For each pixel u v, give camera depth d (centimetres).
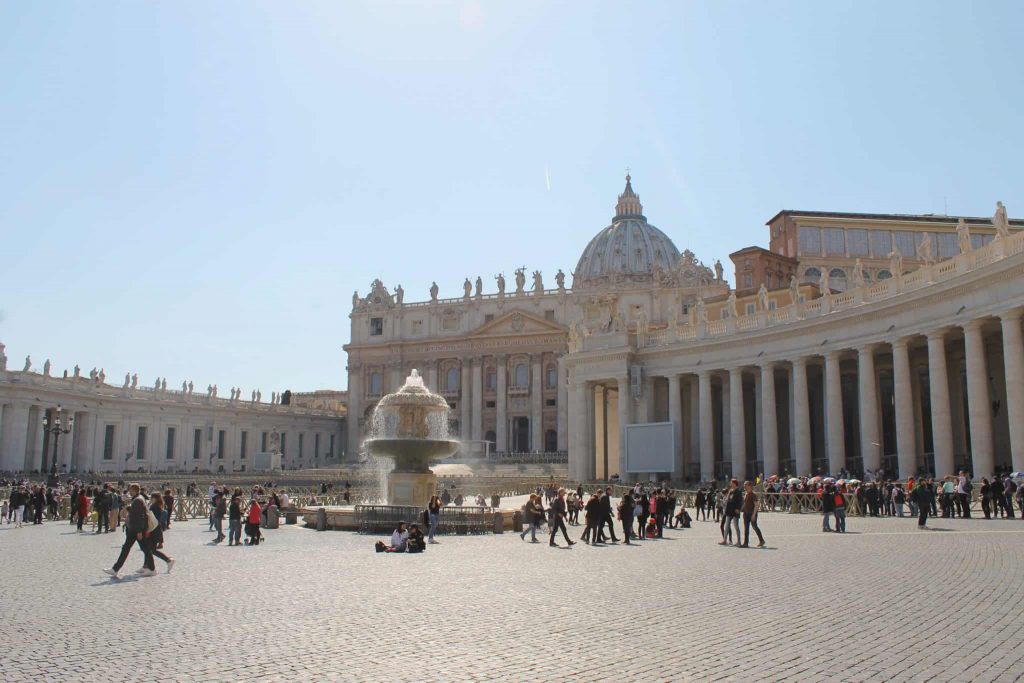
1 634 1233
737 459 5309
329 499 5041
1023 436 3506
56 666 1045
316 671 1017
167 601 1523
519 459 10731
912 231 8419
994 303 3669
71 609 1438
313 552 2441
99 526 3195
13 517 4031
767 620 1291
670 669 1015
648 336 6100
